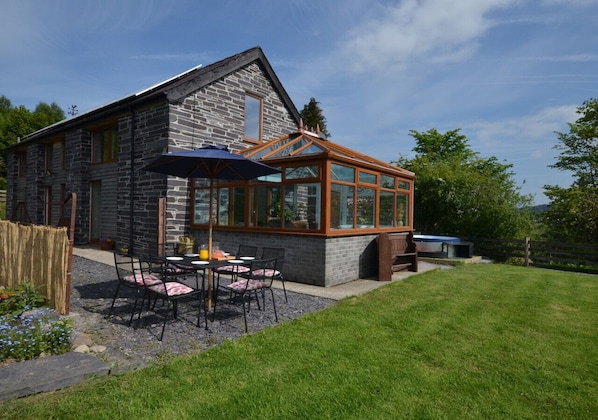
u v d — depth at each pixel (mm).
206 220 9797
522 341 4375
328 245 7406
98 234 13094
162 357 3707
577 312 5734
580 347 4219
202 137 10766
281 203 8117
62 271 4973
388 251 8242
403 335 4453
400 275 9016
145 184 10547
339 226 7797
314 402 2889
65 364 3281
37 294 5230
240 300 6199
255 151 9500
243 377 3262
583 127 16031
